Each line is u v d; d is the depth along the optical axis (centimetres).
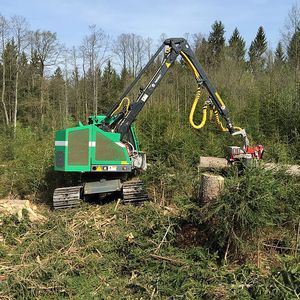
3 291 493
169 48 909
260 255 569
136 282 517
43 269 523
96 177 862
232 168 641
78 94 4103
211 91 901
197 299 451
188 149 1188
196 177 884
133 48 4147
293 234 591
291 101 1420
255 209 527
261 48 5188
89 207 815
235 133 906
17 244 662
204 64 3600
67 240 645
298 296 412
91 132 826
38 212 827
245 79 2694
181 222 613
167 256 554
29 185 991
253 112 1520
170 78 2581
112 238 662
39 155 1095
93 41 4094
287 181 670
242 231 536
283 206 602
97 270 564
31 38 3991
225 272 504
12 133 1658
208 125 1423
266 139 1405
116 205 818
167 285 494
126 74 4331
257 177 538
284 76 2061
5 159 1355
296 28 2642
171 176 862
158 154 1193
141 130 1357
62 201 813
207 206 562
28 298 489
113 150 838
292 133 1298
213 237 565
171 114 1489
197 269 508
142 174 914
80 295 506
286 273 450
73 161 816
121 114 905
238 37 5350
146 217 712
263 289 438
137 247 596
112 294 508
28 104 3872
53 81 4128
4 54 3688
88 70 4138
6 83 3903
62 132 821
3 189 1002
